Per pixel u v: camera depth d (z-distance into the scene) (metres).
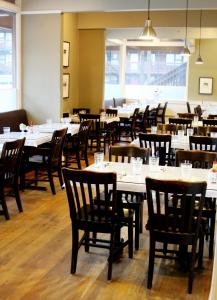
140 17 10.05
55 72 8.08
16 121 7.77
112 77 14.27
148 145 6.14
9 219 4.77
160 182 3.09
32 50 8.13
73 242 3.48
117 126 10.38
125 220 3.68
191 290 3.24
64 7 7.88
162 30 11.40
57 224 4.64
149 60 14.59
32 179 6.16
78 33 10.59
